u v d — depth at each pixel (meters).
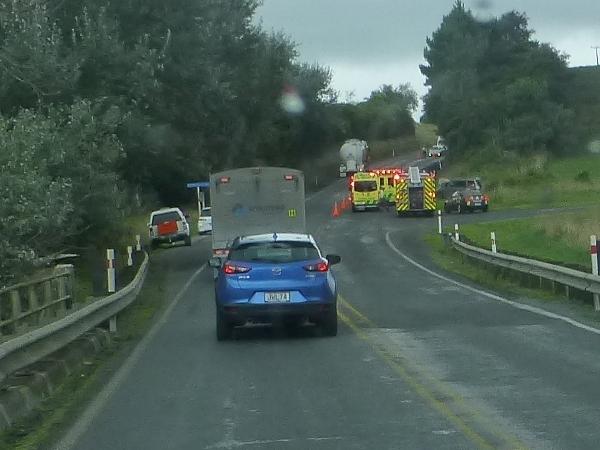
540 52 95.00
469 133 92.50
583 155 88.62
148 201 57.81
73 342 14.67
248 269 16.11
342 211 67.25
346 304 21.88
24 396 10.55
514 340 14.98
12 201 17.16
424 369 12.53
